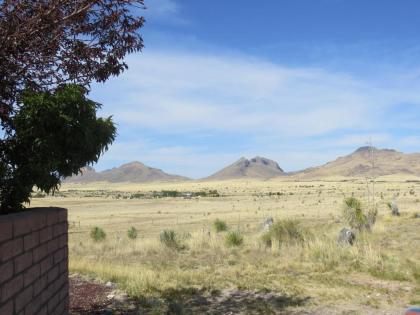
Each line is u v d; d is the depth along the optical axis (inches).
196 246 755.4
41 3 230.7
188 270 548.7
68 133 262.2
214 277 499.2
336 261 568.7
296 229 760.3
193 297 411.2
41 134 255.0
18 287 193.0
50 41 247.4
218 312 359.6
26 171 247.9
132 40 261.0
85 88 275.3
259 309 367.9
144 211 2596.0
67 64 261.7
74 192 7534.5
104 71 266.5
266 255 653.3
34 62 252.7
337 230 876.0
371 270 516.1
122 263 626.5
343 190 5211.6
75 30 251.3
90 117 271.4
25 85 263.7
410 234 772.0
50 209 261.3
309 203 2795.3
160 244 783.1
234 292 430.9
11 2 227.3
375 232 815.7
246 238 843.4
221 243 770.2
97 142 282.2
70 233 1407.5
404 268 525.7
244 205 2876.5
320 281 475.5
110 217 2159.2
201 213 2207.2
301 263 572.4
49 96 258.8
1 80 249.8
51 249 247.6
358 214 876.6
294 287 447.2
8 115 265.1
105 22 251.3
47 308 237.9
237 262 609.0
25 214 213.2
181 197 4552.2
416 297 407.2
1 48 229.5
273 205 2738.7
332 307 377.4
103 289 424.5
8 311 181.5
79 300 383.2
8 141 255.3
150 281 449.7
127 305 373.4
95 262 584.1
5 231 178.4
